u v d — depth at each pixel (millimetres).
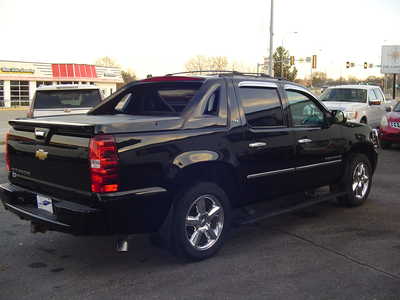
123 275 4398
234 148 4949
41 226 4574
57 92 10930
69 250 5078
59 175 4352
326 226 5977
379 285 4160
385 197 7594
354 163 6797
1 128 22531
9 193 4797
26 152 4727
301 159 5828
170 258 4836
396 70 39219
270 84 5562
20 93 51875
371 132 7191
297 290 4051
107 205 3996
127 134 4141
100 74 59875
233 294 3977
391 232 5727
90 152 3988
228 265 4641
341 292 4012
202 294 3979
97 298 3914
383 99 17844
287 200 7000
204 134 4676
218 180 4988
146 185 4246
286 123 5660
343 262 4719
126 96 6082
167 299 3893
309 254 4953
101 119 4719
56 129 4316
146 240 5406
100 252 5023
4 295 3973
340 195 6586
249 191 5246
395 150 13656
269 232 5727
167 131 4430
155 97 5742
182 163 4449
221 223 4883
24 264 4680
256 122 5266
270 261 4750
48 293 4012
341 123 6539
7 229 5820
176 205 4523
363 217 6406
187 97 5324
